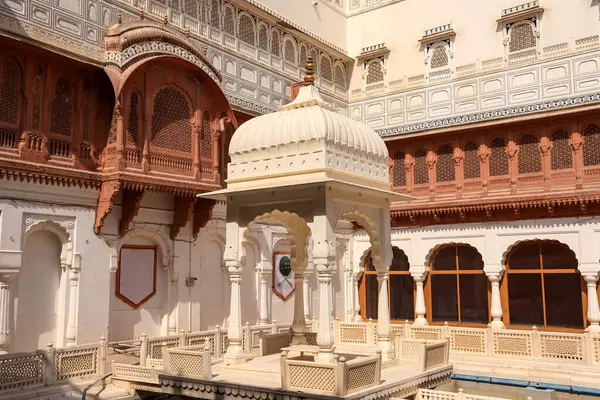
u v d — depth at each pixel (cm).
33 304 1217
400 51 2141
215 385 912
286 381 846
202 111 1507
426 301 1972
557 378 1225
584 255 1662
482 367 1323
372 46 2191
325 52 2152
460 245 1925
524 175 1784
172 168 1418
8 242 1147
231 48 1736
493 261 1816
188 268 1536
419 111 2062
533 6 1838
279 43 1938
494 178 1834
